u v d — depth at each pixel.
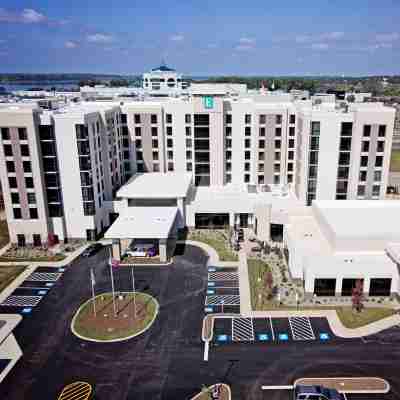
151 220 80.19
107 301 62.50
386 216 71.25
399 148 184.38
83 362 49.41
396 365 47.78
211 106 95.69
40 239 82.62
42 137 77.62
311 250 66.06
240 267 72.56
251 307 60.00
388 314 57.50
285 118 96.19
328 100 109.06
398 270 60.03
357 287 59.25
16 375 47.47
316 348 50.88
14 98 123.94
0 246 83.31
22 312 59.97
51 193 80.88
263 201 88.69
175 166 103.25
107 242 84.25
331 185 85.31
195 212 89.38
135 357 50.03
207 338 53.22
